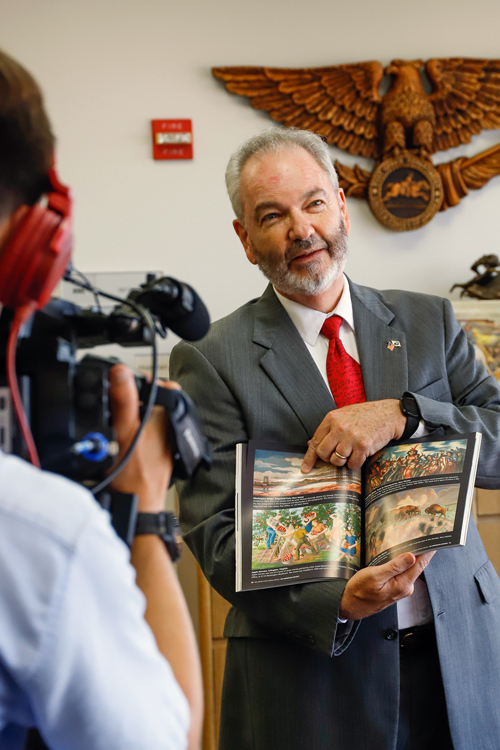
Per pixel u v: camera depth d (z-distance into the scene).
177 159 2.61
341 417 1.17
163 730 0.45
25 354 0.58
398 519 1.08
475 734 1.15
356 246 2.67
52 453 0.56
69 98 2.58
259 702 1.19
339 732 1.14
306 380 1.29
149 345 0.72
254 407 1.27
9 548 0.42
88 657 0.43
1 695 0.43
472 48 2.74
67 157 2.58
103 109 2.59
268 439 1.26
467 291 2.58
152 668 0.46
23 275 0.52
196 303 0.76
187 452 0.66
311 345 1.35
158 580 0.58
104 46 2.60
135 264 2.58
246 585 1.07
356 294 1.41
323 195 1.31
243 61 2.66
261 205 1.30
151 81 2.61
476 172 2.70
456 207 2.71
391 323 1.38
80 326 0.68
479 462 1.21
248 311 1.43
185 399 0.68
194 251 2.60
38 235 0.52
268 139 1.35
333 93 2.65
